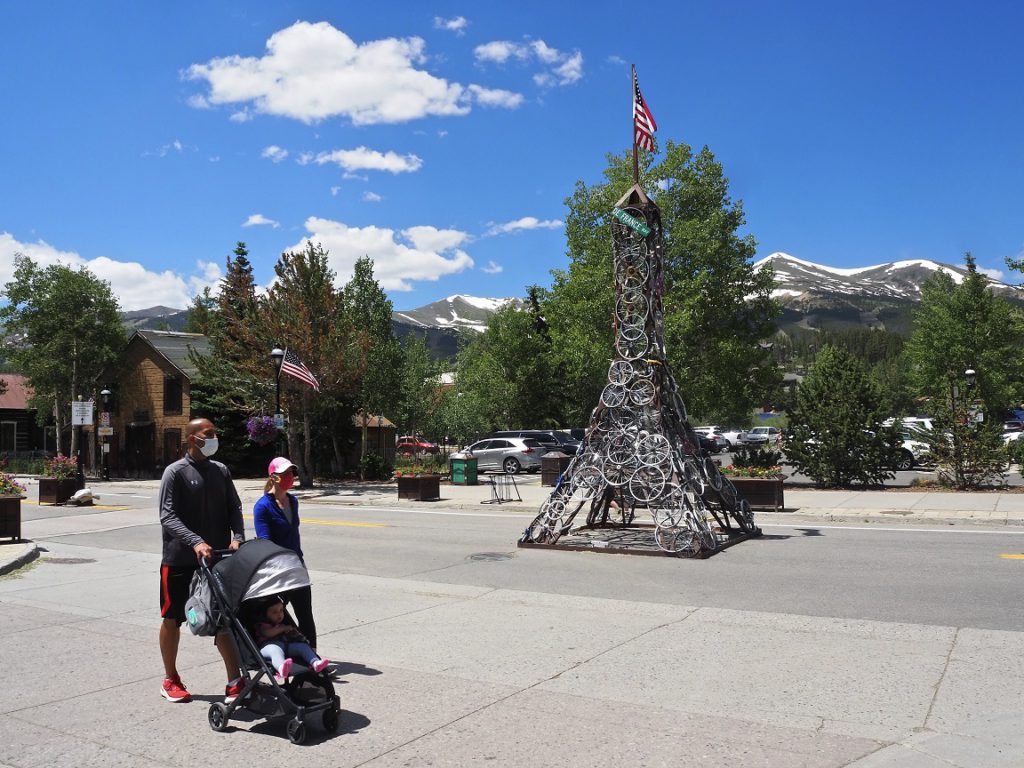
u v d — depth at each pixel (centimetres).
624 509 1495
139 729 512
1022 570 1030
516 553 1262
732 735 484
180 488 557
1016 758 446
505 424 4884
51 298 3803
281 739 492
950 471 2175
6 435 4888
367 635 743
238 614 522
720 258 2952
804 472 2292
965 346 3931
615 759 451
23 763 461
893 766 437
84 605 905
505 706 543
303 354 2692
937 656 645
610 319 2953
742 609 832
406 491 2273
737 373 3056
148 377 3716
